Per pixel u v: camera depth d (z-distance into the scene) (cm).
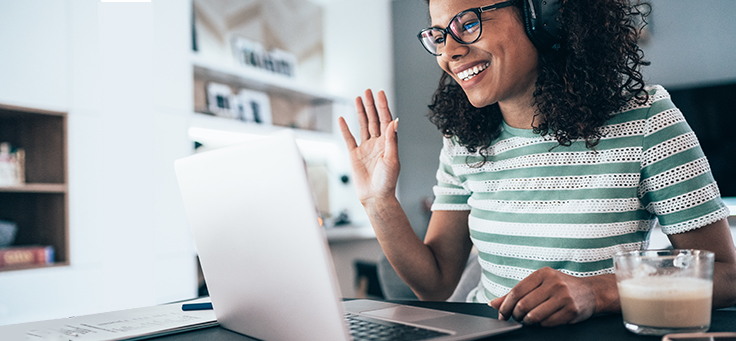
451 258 114
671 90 322
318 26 427
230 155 55
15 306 206
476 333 57
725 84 305
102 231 236
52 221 231
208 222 61
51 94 221
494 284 104
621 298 58
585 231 93
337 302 47
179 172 64
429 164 410
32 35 215
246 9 360
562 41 92
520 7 90
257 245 54
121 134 245
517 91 97
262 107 359
